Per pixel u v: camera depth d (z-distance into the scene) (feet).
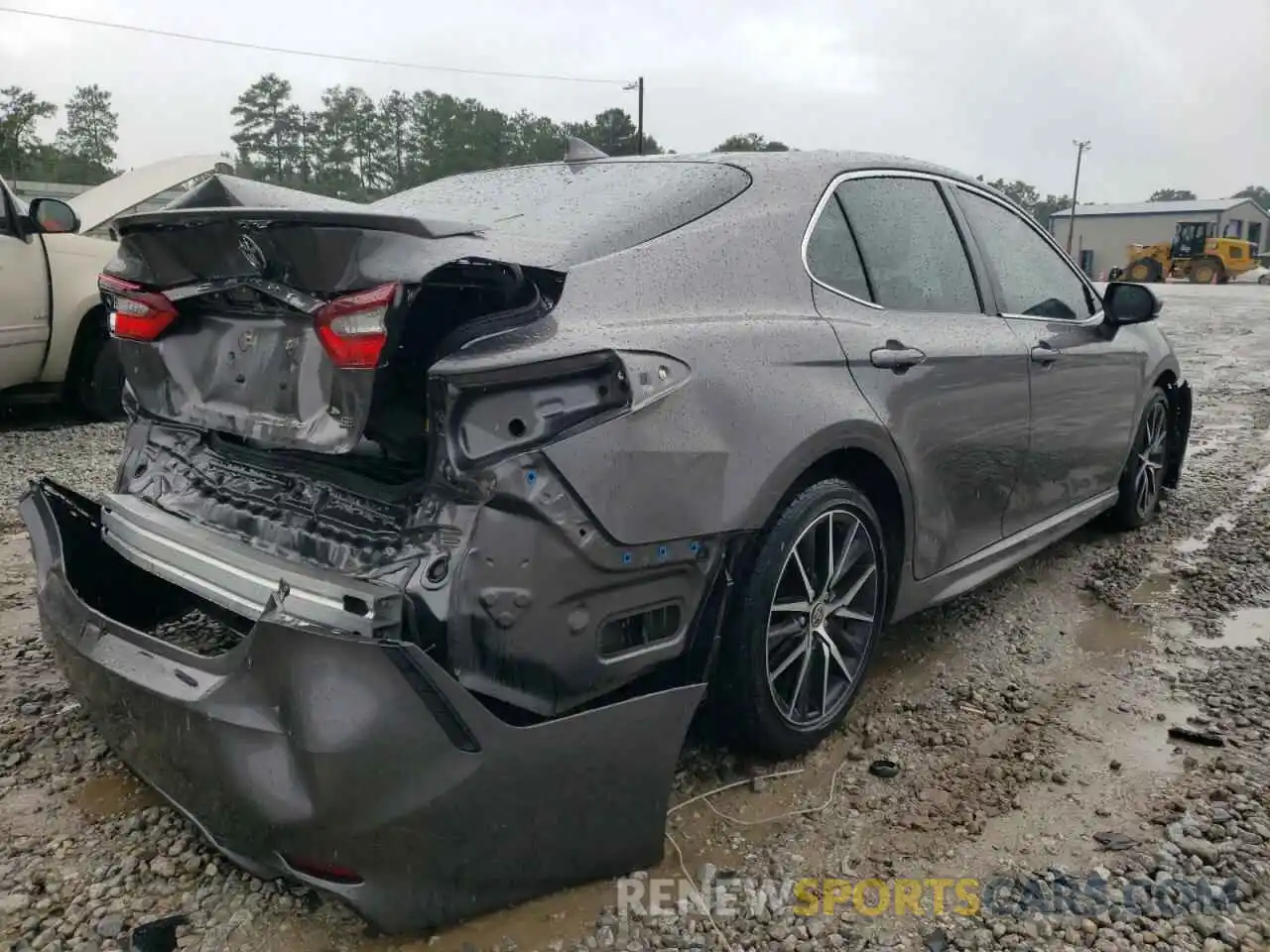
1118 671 11.60
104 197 47.44
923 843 8.26
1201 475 20.97
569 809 7.00
